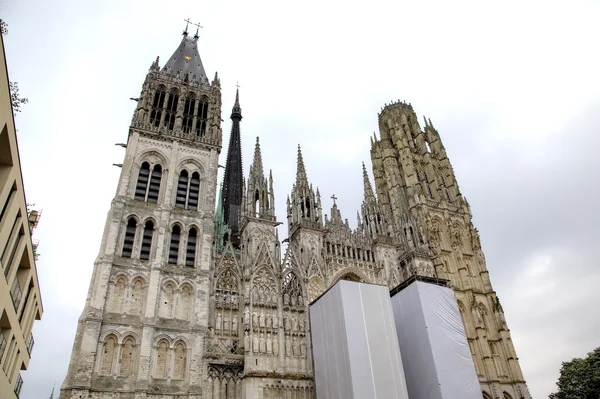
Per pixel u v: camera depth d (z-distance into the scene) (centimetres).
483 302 8112
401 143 9944
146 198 5803
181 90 7081
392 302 6216
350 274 6694
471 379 5319
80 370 4338
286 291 5884
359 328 5078
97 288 4866
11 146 2920
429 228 8431
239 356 5153
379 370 4909
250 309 5406
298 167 7362
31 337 5150
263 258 5962
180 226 5794
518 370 7350
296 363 5353
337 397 4822
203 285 5428
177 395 4628
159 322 4994
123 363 4641
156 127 6488
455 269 8250
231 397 4941
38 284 4628
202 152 6556
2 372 3722
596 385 6488
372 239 7256
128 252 5347
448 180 9794
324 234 6819
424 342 5438
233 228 9888
